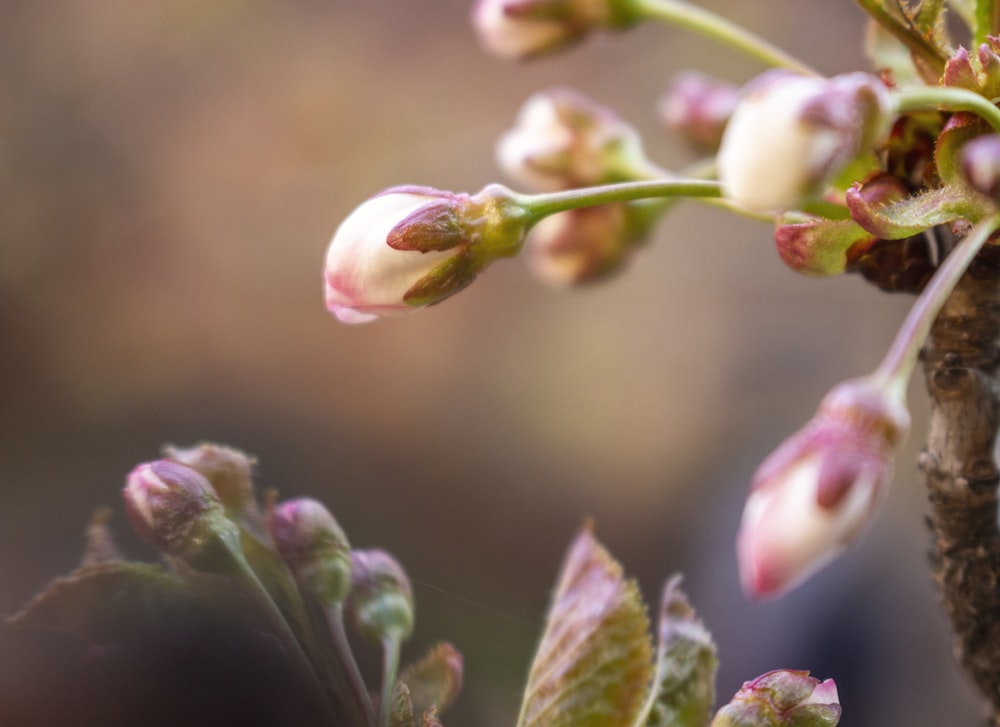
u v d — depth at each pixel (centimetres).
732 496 85
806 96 29
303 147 103
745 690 31
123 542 31
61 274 94
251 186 101
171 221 98
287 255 99
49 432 78
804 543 29
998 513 33
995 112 30
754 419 91
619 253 38
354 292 32
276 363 93
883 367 30
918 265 32
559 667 32
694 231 98
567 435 92
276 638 31
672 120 40
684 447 91
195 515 31
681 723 32
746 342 94
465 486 88
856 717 69
